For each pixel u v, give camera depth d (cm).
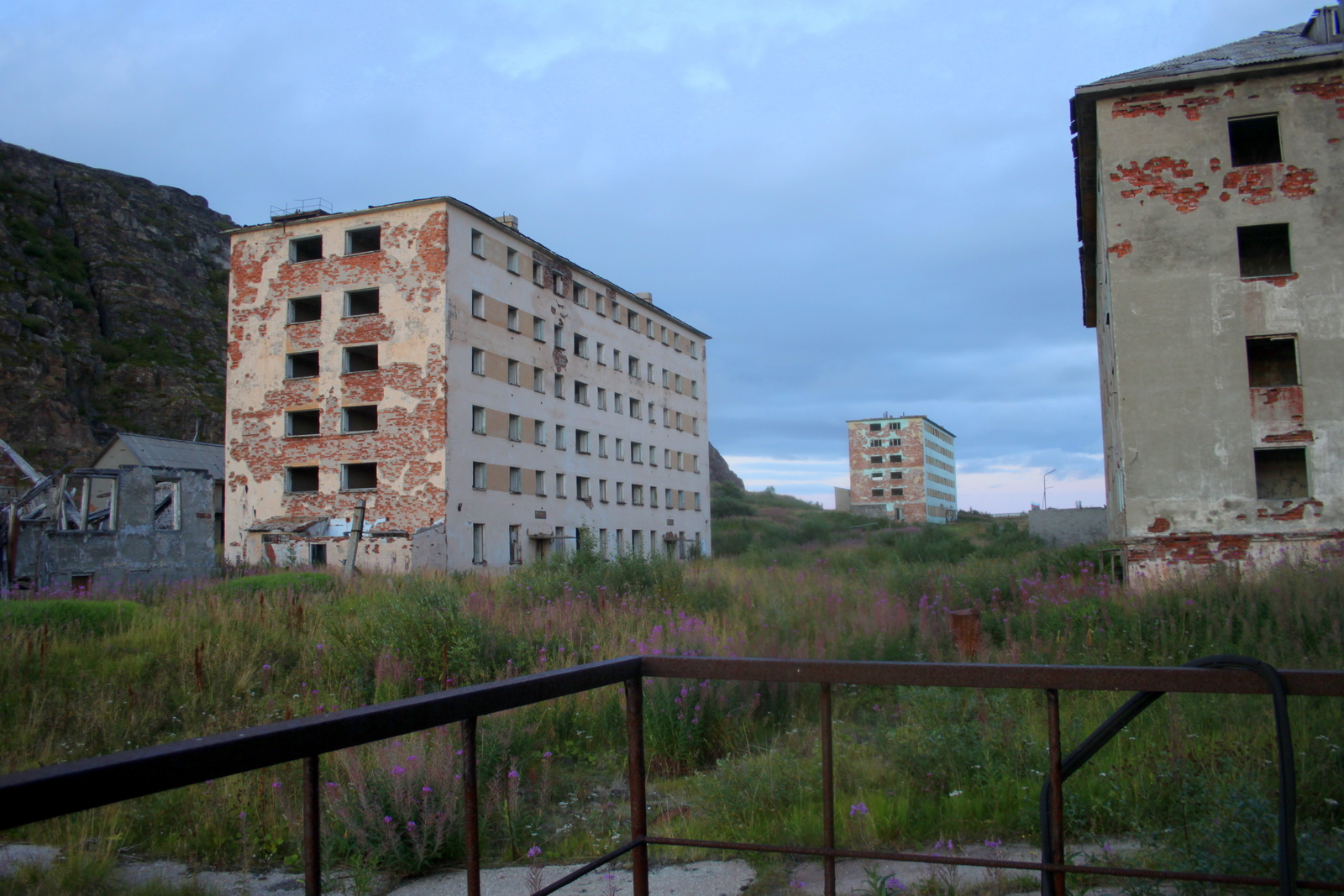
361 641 983
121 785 132
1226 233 1980
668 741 683
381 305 3744
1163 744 527
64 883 449
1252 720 543
